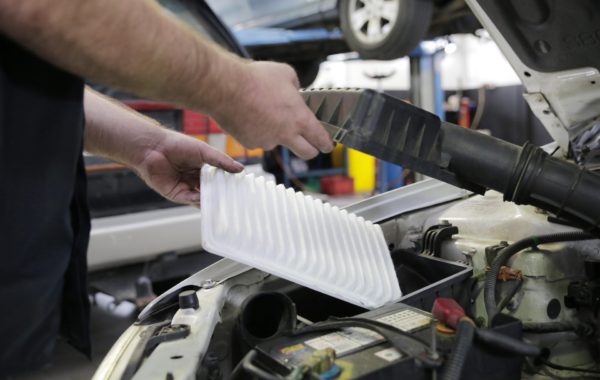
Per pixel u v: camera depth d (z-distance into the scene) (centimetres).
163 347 80
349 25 331
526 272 95
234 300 100
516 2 100
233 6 412
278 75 74
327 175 498
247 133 73
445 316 73
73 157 61
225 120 71
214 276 106
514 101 521
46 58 54
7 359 60
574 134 115
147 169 108
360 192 482
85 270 69
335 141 81
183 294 91
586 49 99
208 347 84
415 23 295
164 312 98
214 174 91
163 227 205
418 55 370
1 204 56
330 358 65
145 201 212
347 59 470
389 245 124
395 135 83
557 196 87
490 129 549
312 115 78
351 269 91
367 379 63
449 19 326
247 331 83
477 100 562
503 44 111
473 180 91
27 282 60
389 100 81
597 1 89
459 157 89
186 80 61
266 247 83
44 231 60
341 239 98
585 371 90
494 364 70
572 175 86
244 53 230
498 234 109
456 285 96
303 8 363
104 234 194
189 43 60
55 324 65
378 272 96
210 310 90
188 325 86
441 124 89
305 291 108
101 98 111
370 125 80
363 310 105
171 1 206
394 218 127
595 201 85
